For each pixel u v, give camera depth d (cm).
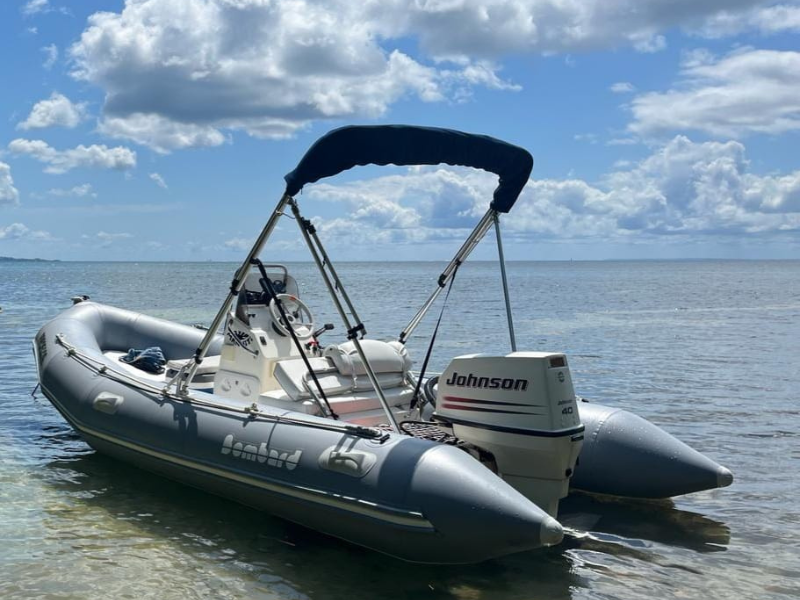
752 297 4034
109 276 8131
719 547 532
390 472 473
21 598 444
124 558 501
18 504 603
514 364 497
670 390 1114
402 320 2294
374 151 540
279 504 529
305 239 540
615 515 590
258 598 448
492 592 460
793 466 717
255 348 648
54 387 750
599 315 2669
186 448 589
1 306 2873
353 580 473
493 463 512
